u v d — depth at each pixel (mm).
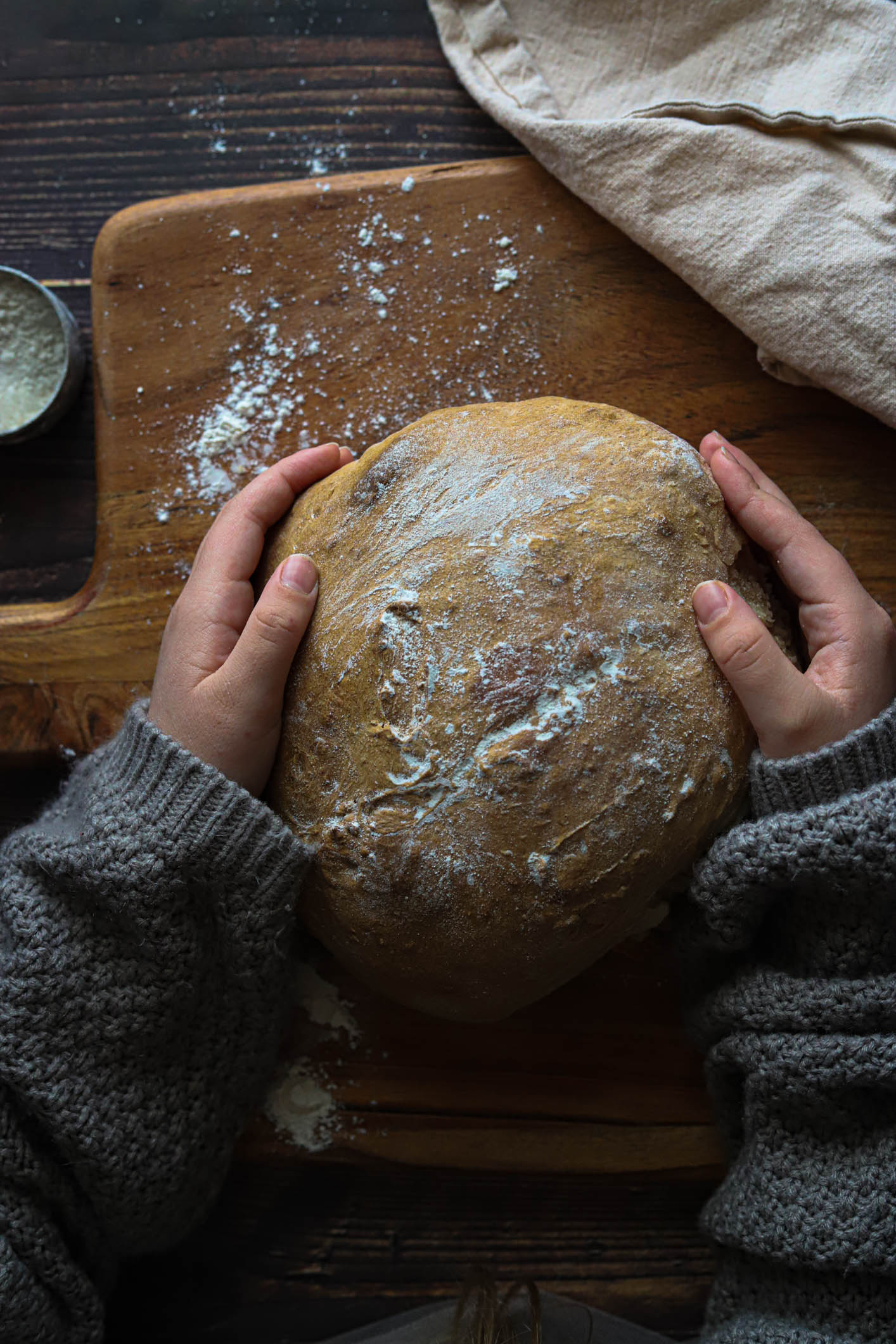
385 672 559
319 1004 690
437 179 695
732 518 608
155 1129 606
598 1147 685
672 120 656
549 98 682
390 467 585
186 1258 696
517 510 567
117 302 699
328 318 697
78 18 733
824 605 599
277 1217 696
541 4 682
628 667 551
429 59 712
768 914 606
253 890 577
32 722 698
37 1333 605
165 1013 595
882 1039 564
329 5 718
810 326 643
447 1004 588
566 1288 687
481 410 605
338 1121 690
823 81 654
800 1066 573
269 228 698
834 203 642
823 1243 570
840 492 679
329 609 582
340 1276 693
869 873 553
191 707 593
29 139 731
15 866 603
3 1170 593
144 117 726
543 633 551
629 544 562
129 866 573
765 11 661
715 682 563
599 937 564
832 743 570
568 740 547
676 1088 685
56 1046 587
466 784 549
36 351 714
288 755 590
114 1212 616
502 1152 687
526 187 692
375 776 559
